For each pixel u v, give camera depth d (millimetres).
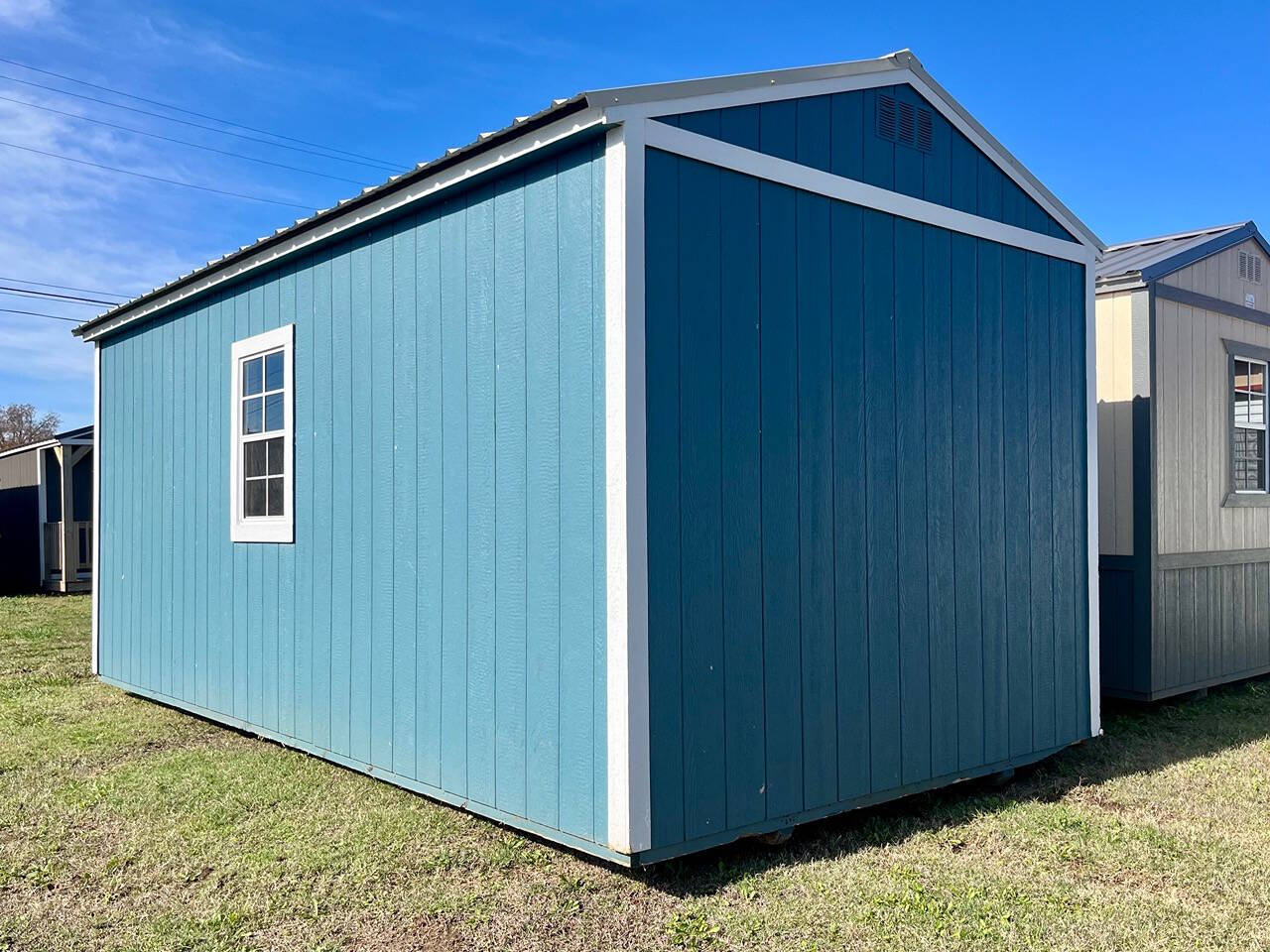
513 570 3787
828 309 4074
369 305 4699
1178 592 6566
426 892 3232
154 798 4301
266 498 5574
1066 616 5207
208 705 5957
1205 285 6957
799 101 3998
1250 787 4574
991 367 4855
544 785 3594
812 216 4027
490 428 3928
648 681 3303
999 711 4758
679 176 3520
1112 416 6527
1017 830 3955
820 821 4141
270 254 5301
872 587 4188
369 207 4516
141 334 6984
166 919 3025
